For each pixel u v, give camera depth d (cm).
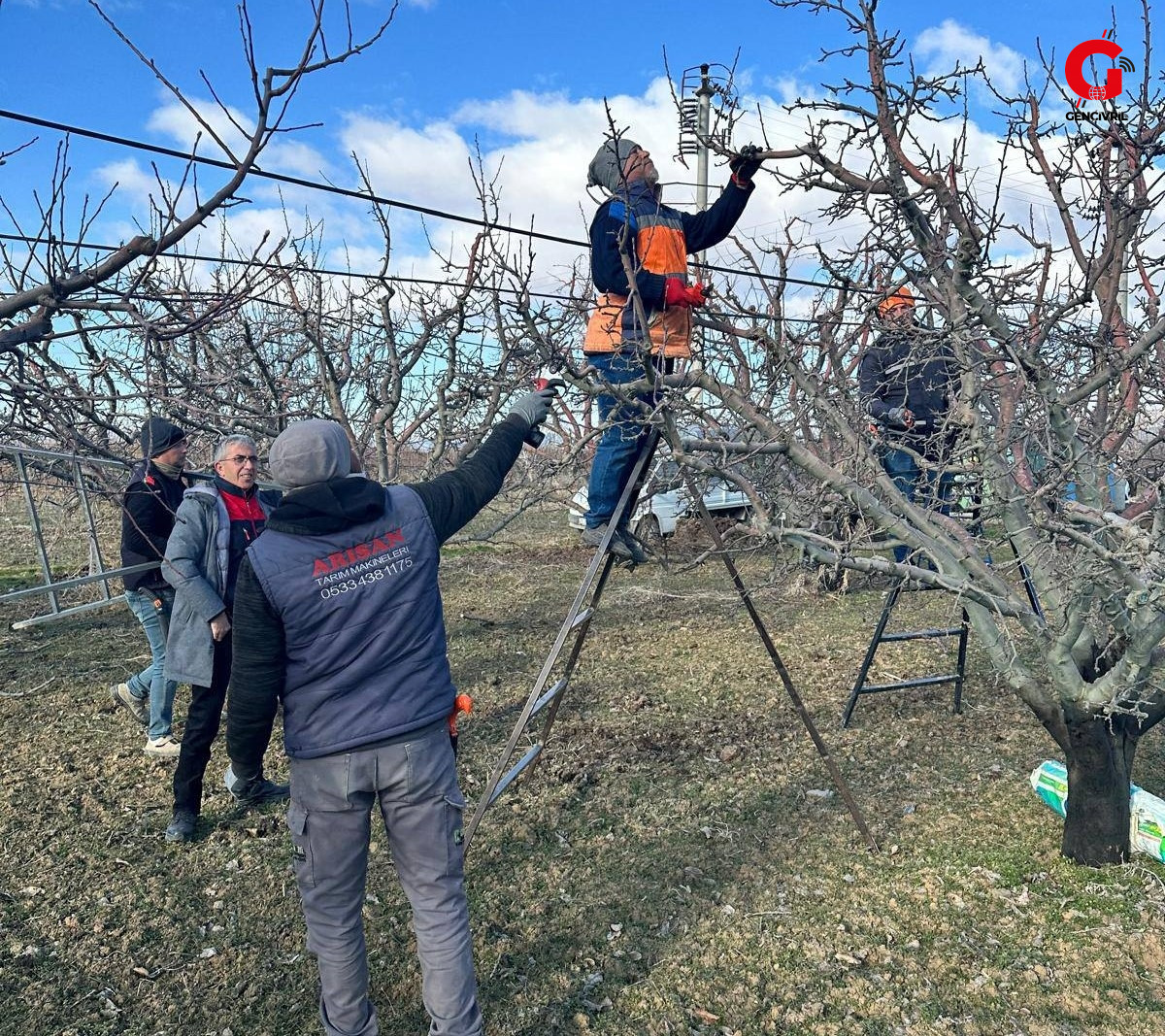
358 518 249
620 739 539
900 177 325
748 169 358
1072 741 370
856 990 311
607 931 350
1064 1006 300
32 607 888
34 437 254
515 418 317
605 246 351
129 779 491
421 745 253
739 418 380
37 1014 310
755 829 426
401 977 325
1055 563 364
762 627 404
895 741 527
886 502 402
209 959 339
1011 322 365
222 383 411
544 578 1043
